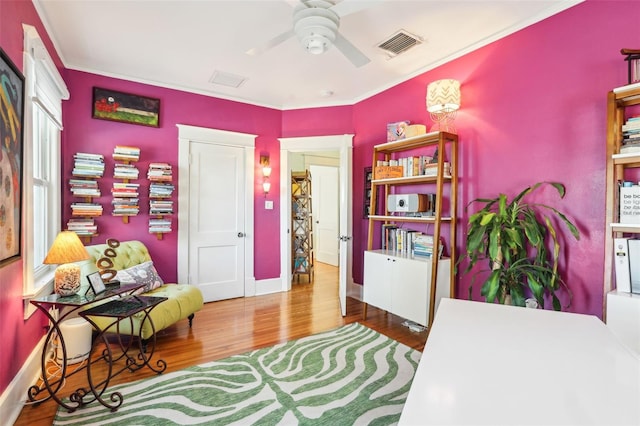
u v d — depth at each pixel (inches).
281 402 78.9
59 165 117.3
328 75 142.6
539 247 92.4
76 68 131.3
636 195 73.9
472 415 27.3
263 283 181.0
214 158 165.0
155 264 148.4
